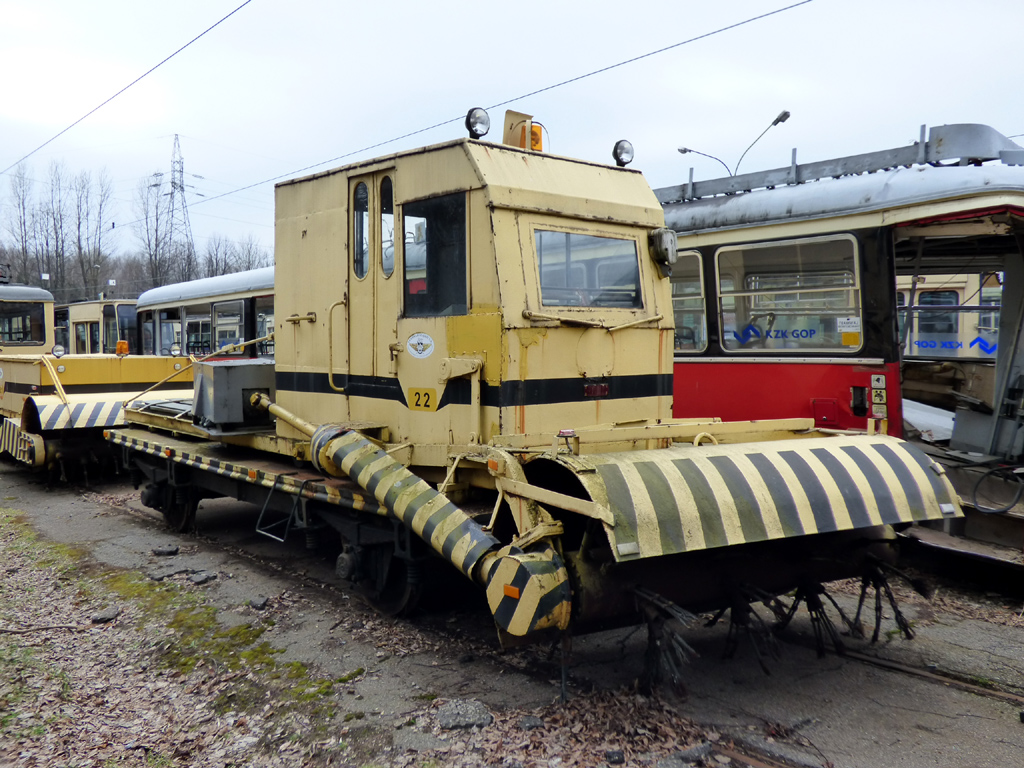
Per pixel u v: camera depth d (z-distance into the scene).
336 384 5.83
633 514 3.61
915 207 6.58
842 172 7.47
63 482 10.98
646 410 5.39
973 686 4.39
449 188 4.88
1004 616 5.54
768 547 4.39
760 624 4.25
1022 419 7.05
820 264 7.29
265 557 7.12
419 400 5.13
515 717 3.99
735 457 4.15
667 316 5.55
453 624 5.35
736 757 3.64
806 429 5.08
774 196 7.72
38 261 37.03
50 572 6.66
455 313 4.89
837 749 3.72
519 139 5.40
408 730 3.91
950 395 8.72
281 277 6.38
